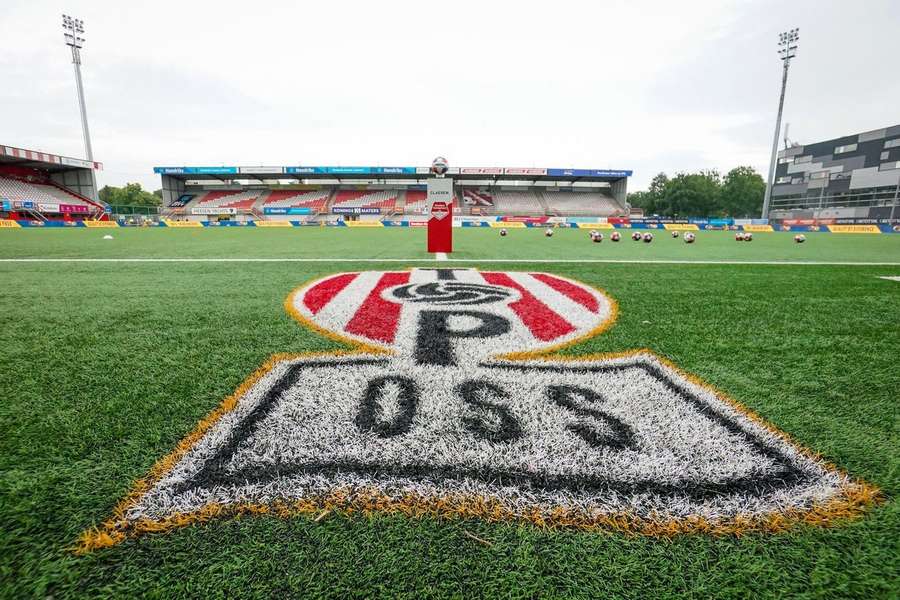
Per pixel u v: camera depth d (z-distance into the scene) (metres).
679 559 0.83
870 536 0.88
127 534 0.87
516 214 36.78
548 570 0.80
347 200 38.44
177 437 1.24
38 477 1.05
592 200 38.81
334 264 5.84
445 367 1.84
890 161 37.62
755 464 1.12
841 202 41.72
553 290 3.84
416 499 0.98
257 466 1.10
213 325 2.54
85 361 1.89
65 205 28.83
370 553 0.83
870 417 1.39
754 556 0.83
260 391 1.56
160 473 1.07
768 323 2.65
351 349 2.08
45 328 2.46
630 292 3.76
